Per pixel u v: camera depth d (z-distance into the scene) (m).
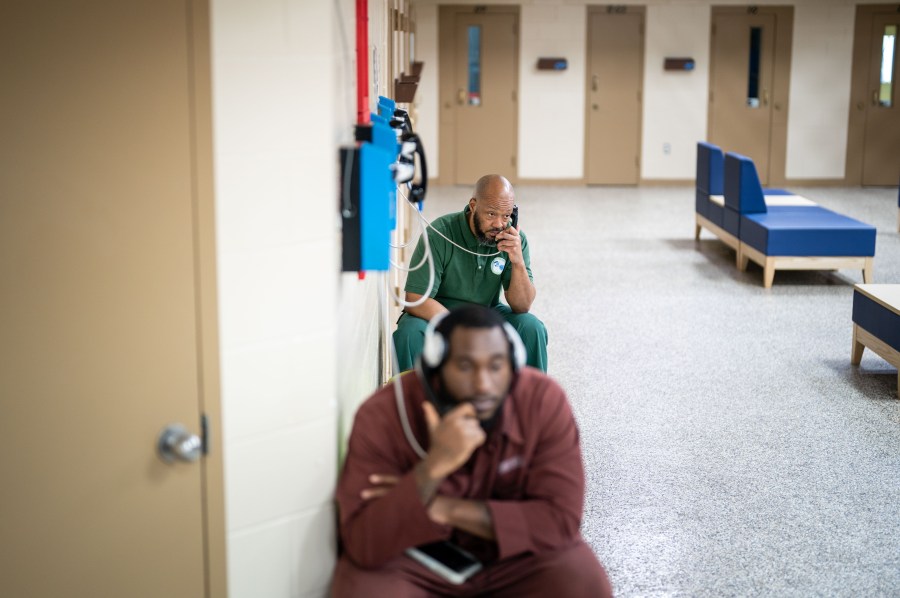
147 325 1.98
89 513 2.06
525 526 1.99
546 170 12.91
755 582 2.97
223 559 2.06
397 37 5.77
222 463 2.03
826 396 4.77
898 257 8.25
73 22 1.89
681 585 2.95
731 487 3.69
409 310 3.71
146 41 1.89
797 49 12.55
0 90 1.91
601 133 12.80
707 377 5.08
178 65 1.90
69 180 1.94
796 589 2.93
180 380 2.00
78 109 1.92
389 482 2.02
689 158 12.88
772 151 12.82
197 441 1.99
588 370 5.21
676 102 12.71
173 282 1.97
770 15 12.47
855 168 12.84
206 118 1.92
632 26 12.52
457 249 3.73
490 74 12.62
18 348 2.00
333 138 2.04
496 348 1.92
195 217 1.95
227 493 2.04
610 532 3.31
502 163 12.86
